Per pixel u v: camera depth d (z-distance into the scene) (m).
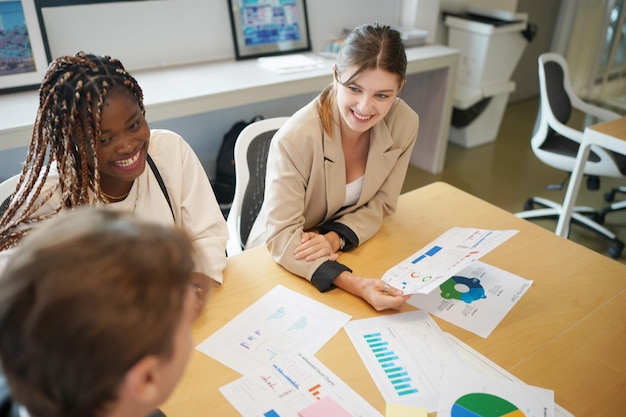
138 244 0.42
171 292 0.42
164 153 1.27
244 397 0.87
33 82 2.23
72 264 0.39
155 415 0.70
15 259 0.41
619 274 1.28
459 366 0.96
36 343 0.39
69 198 1.09
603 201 3.26
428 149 3.59
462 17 3.73
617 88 4.90
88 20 2.37
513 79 4.89
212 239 1.26
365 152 1.44
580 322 1.10
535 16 4.68
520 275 1.26
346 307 1.12
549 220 2.98
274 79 2.55
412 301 1.15
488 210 1.56
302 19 3.05
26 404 0.43
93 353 0.39
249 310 1.09
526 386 0.92
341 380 0.92
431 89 3.42
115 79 1.01
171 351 0.44
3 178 2.36
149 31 2.57
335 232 1.33
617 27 4.60
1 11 2.08
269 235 1.28
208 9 2.71
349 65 1.21
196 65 2.74
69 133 1.01
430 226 1.46
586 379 0.95
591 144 2.31
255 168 1.66
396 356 0.98
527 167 3.69
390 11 3.50
